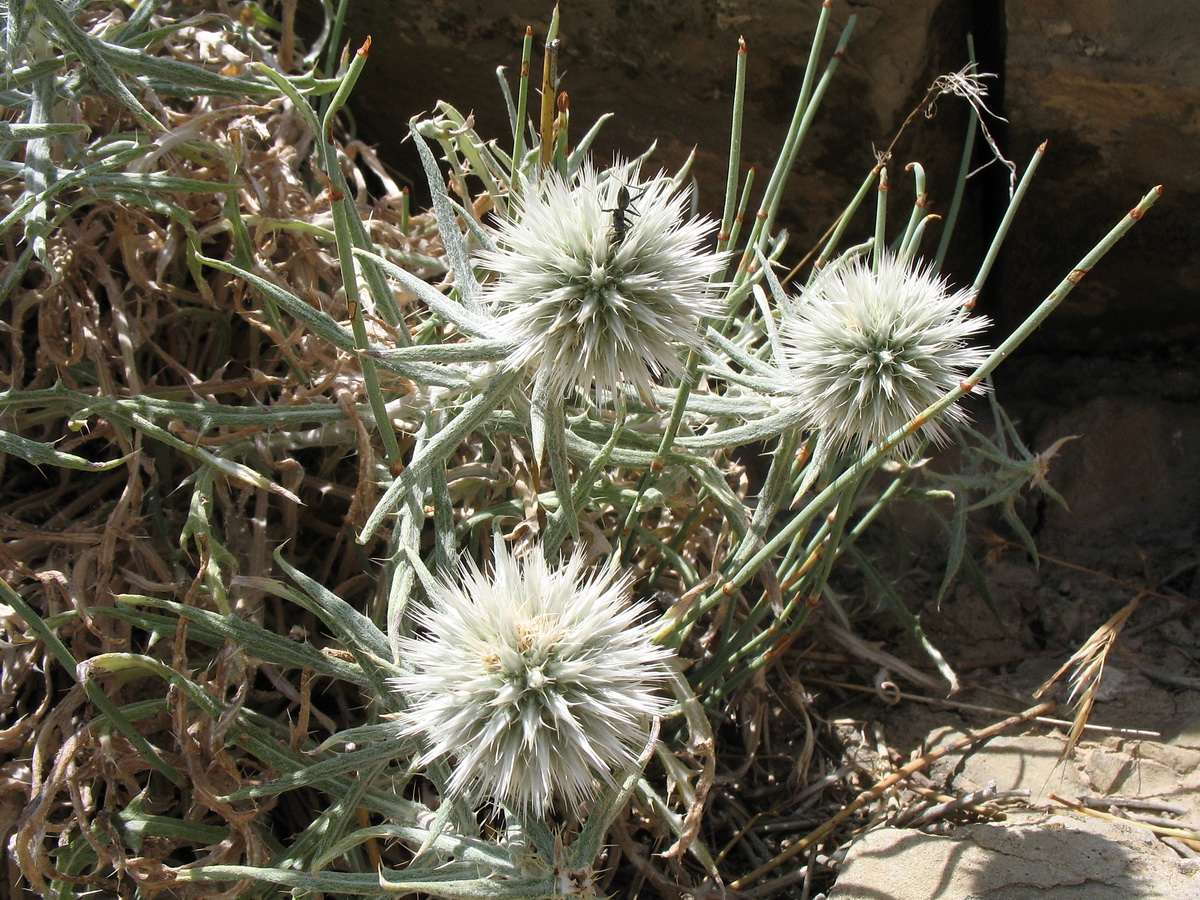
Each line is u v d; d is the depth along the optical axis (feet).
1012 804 0.89
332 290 1.00
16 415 0.87
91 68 0.68
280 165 1.00
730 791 0.94
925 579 1.14
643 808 0.82
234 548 0.86
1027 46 1.04
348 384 0.86
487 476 0.87
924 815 0.89
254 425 0.76
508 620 0.59
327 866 0.75
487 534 0.89
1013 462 0.91
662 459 0.74
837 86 1.07
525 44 0.80
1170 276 1.14
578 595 0.60
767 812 0.92
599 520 0.97
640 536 0.90
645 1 1.08
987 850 0.78
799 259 1.22
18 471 0.96
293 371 0.92
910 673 0.98
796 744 0.99
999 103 1.10
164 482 0.92
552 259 0.63
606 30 1.11
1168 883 0.75
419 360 0.62
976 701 1.01
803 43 1.06
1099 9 1.01
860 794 0.93
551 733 0.58
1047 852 0.78
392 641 0.62
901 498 1.00
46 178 0.76
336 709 0.91
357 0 1.15
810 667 1.06
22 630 0.79
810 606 0.86
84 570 0.80
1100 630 0.94
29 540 0.86
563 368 0.63
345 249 0.63
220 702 0.70
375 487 0.79
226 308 0.99
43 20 0.80
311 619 0.91
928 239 1.18
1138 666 0.99
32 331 0.98
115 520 0.81
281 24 1.16
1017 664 1.05
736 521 0.79
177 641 0.72
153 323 0.94
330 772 0.66
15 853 0.69
